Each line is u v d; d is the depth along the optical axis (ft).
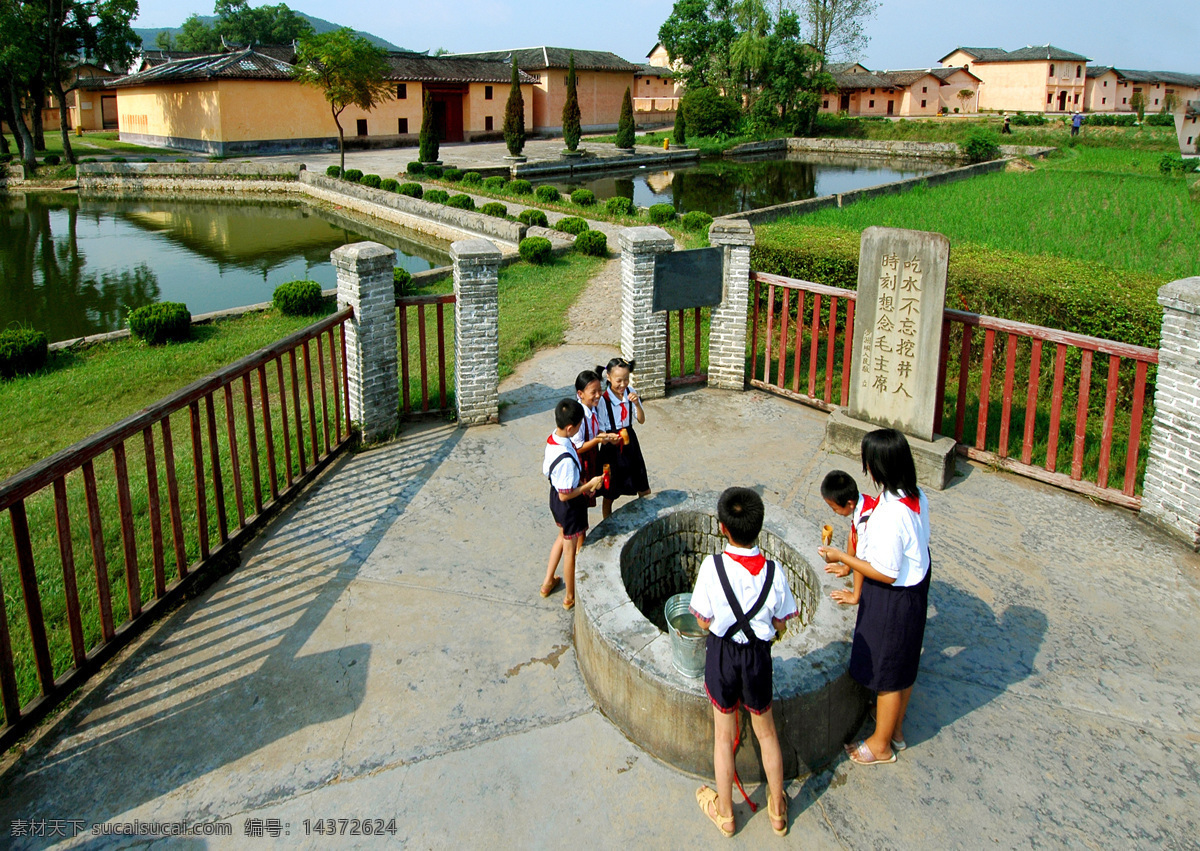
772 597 10.89
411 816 11.93
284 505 21.07
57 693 13.75
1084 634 15.83
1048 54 214.90
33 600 13.01
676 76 190.08
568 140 132.36
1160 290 18.49
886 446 11.61
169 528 19.71
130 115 162.30
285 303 43.01
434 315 42.34
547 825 11.80
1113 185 83.87
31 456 25.61
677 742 12.54
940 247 20.88
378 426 25.17
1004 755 12.98
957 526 19.93
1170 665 14.94
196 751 13.04
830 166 140.77
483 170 115.65
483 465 23.54
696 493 17.79
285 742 13.25
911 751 13.09
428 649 15.49
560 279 51.11
